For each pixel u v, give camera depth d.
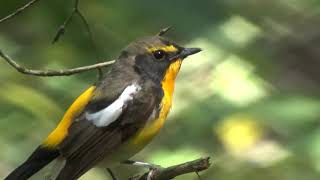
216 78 15.41
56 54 14.44
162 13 14.77
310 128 14.27
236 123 14.68
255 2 17.11
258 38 16.73
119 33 14.77
